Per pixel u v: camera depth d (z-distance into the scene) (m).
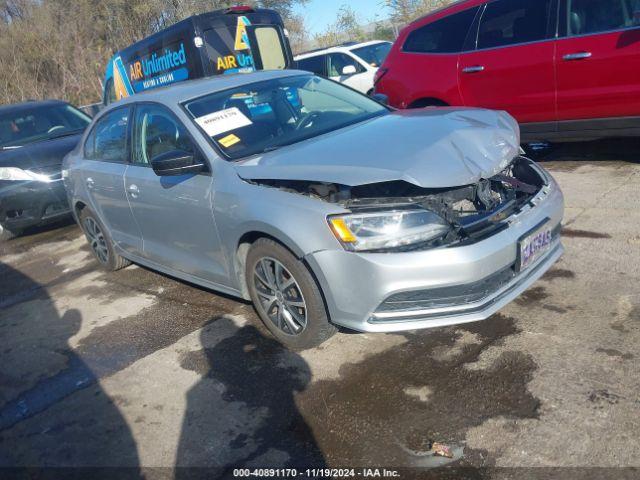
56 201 7.22
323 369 3.36
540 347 3.19
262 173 3.45
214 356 3.74
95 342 4.27
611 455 2.42
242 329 4.00
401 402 2.96
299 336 3.50
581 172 5.95
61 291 5.48
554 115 5.91
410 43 7.00
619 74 5.36
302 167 3.32
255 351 3.69
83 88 21.92
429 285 2.96
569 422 2.62
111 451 3.03
